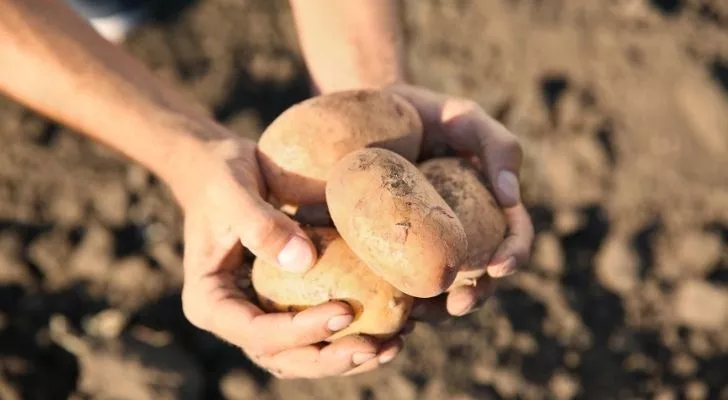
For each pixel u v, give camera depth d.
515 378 1.14
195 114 0.87
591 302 1.21
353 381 1.13
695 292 1.19
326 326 0.74
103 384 1.11
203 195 0.79
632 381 1.16
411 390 1.12
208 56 1.47
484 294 0.80
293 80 1.45
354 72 0.92
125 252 1.26
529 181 1.31
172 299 1.20
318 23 0.93
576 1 1.49
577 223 1.26
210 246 0.79
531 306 1.19
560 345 1.17
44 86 0.85
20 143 1.37
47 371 1.15
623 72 1.40
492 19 1.49
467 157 0.86
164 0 1.50
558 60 1.43
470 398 1.12
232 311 0.77
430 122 0.85
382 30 0.93
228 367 1.14
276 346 0.76
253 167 0.80
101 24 1.29
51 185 1.33
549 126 1.36
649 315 1.20
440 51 1.47
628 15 1.45
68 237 1.27
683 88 1.36
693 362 1.17
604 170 1.31
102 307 1.20
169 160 0.83
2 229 1.27
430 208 0.72
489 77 1.43
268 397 1.13
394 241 0.71
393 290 0.75
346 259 0.75
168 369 1.11
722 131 1.31
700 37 1.42
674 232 1.27
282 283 0.76
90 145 1.37
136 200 1.31
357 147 0.78
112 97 0.85
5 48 0.84
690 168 1.31
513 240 0.80
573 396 1.14
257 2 1.55
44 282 1.23
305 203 0.80
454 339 1.15
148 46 1.47
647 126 1.35
